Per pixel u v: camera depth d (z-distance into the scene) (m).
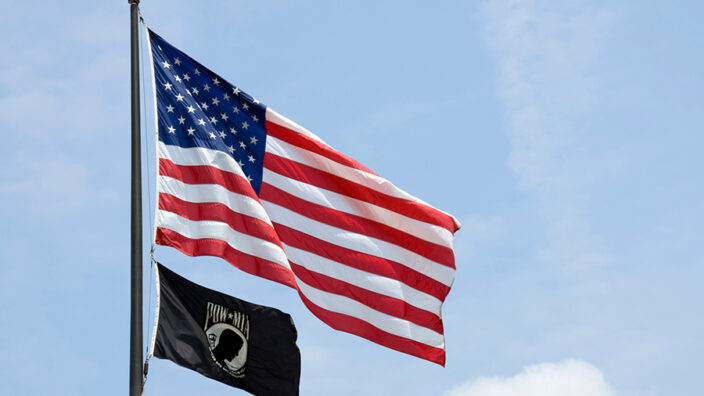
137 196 16.30
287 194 19.95
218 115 19.50
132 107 17.12
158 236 17.25
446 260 20.75
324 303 19.81
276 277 17.72
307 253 19.84
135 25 17.97
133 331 15.31
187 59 19.42
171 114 18.64
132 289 15.62
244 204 18.20
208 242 17.67
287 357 17.44
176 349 16.52
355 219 20.34
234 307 17.38
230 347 17.09
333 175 20.39
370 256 20.30
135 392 14.95
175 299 16.91
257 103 19.95
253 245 17.94
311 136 20.30
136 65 17.58
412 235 20.64
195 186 18.12
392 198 20.64
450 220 21.00
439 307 20.52
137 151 16.69
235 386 16.94
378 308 20.14
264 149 19.92
